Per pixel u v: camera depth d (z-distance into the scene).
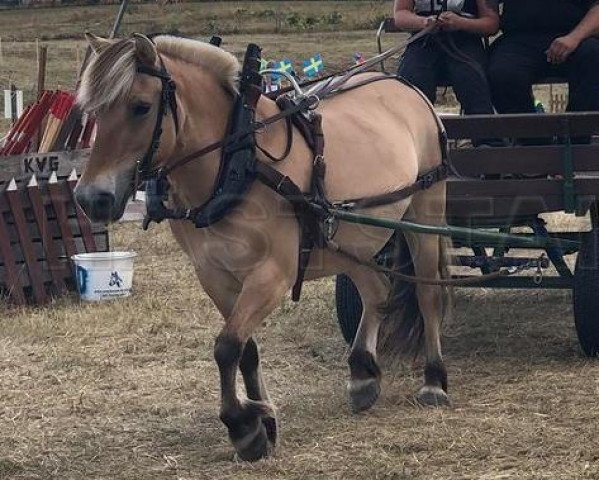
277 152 4.96
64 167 9.12
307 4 43.94
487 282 6.78
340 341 7.43
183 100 4.74
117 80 4.45
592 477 4.72
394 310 6.11
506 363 6.78
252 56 4.98
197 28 37.75
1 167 8.80
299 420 5.75
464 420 5.64
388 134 5.68
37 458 5.25
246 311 4.83
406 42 6.52
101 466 5.12
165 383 6.52
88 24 38.22
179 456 5.23
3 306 8.61
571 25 7.03
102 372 6.77
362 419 5.75
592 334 6.64
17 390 6.42
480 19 6.87
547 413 5.70
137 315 8.16
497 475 4.79
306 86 6.03
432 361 6.09
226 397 4.89
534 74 7.04
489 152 6.46
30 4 42.19
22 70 28.08
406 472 4.85
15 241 8.84
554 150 6.41
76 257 8.84
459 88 6.87
